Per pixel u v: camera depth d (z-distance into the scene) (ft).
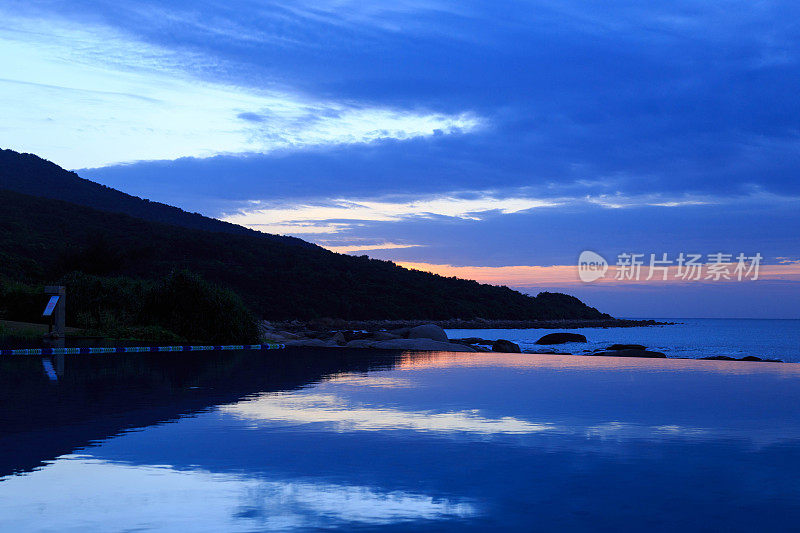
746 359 79.25
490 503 16.71
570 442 24.32
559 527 14.89
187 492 17.49
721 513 15.90
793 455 22.25
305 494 17.43
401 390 40.63
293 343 99.86
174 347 78.95
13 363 54.49
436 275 458.50
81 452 22.06
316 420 28.73
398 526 14.97
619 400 36.58
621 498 17.12
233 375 48.67
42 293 94.94
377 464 20.76
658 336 251.80
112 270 192.54
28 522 14.99
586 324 472.85
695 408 33.40
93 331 86.28
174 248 317.63
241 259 336.29
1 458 21.16
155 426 26.89
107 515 15.55
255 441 24.13
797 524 15.08
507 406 33.78
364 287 371.35
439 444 23.85
